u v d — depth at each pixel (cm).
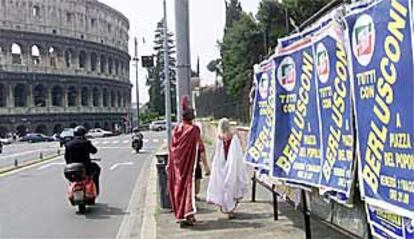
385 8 480
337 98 625
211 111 4206
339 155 626
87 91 10819
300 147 780
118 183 2180
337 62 619
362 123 535
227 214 1162
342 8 608
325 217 773
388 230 507
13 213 1458
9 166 3241
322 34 670
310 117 735
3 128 9250
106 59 11481
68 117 10269
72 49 10512
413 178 447
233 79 3488
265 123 1025
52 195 1833
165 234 1027
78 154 1458
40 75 9794
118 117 11744
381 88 491
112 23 11844
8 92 9350
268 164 972
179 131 1115
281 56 855
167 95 2038
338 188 624
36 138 8844
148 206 1427
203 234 1007
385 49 482
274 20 3684
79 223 1295
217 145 1167
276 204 1100
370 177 523
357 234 640
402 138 460
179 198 1100
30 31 9688
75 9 10612
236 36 4050
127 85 12400
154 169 2741
